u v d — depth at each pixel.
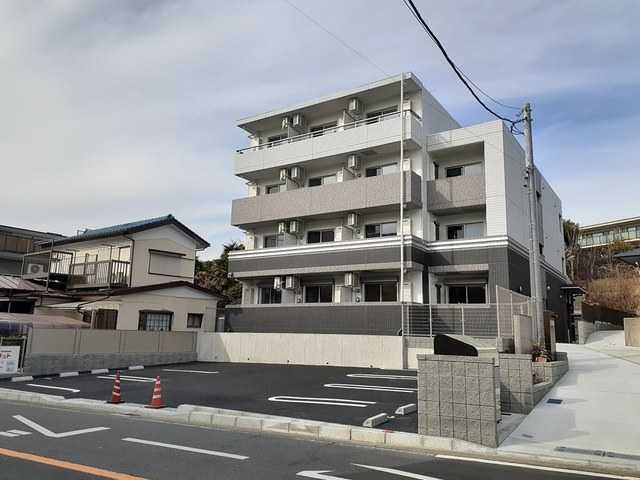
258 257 22.45
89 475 4.98
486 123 19.11
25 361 14.96
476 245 18.25
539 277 12.07
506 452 6.19
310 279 21.86
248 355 19.16
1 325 16.28
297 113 23.44
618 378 10.96
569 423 7.52
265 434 7.39
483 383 6.56
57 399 10.43
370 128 20.34
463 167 20.31
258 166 23.64
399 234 19.30
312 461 5.79
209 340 20.22
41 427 7.56
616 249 39.16
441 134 20.09
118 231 21.84
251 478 5.00
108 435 7.05
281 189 24.27
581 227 44.38
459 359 6.76
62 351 16.06
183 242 24.41
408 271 18.91
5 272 27.22
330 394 10.77
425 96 21.05
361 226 21.08
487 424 6.45
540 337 11.45
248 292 23.62
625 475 5.38
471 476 5.24
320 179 23.08
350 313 18.62
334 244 20.12
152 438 6.90
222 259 34.66
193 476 5.04
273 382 12.96
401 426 7.47
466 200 19.02
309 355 17.75
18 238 27.94
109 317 19.16
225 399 10.27
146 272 22.38
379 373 14.68
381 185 19.58
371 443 6.85
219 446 6.48
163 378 14.16
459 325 16.28
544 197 24.98
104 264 21.08
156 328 20.45
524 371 8.43
